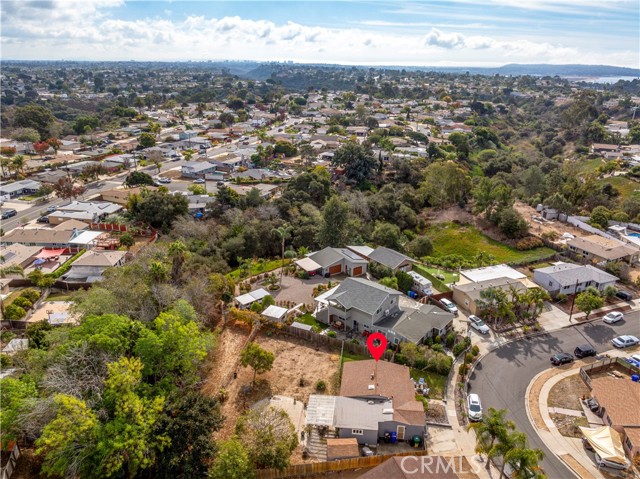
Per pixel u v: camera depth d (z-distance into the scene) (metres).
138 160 152.62
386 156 142.12
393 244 85.69
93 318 42.38
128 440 32.28
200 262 70.19
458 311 63.16
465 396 46.25
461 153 151.50
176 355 41.56
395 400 42.25
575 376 49.59
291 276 72.94
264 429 37.31
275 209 93.81
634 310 63.81
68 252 82.50
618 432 40.34
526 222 90.31
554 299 66.88
